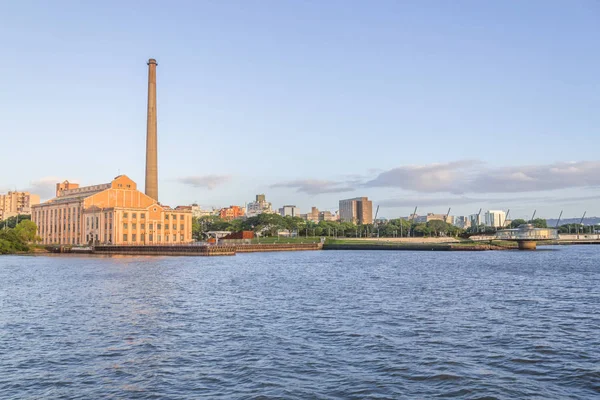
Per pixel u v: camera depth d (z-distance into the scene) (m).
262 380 33.44
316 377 33.97
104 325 51.16
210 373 35.03
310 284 91.25
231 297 72.44
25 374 35.12
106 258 199.62
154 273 118.44
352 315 56.59
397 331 47.75
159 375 34.69
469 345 42.19
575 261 169.00
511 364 36.75
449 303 65.94
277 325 50.84
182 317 55.66
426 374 34.41
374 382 32.91
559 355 39.06
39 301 68.88
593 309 61.06
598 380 33.22
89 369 36.16
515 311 59.41
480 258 191.50
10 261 179.00
